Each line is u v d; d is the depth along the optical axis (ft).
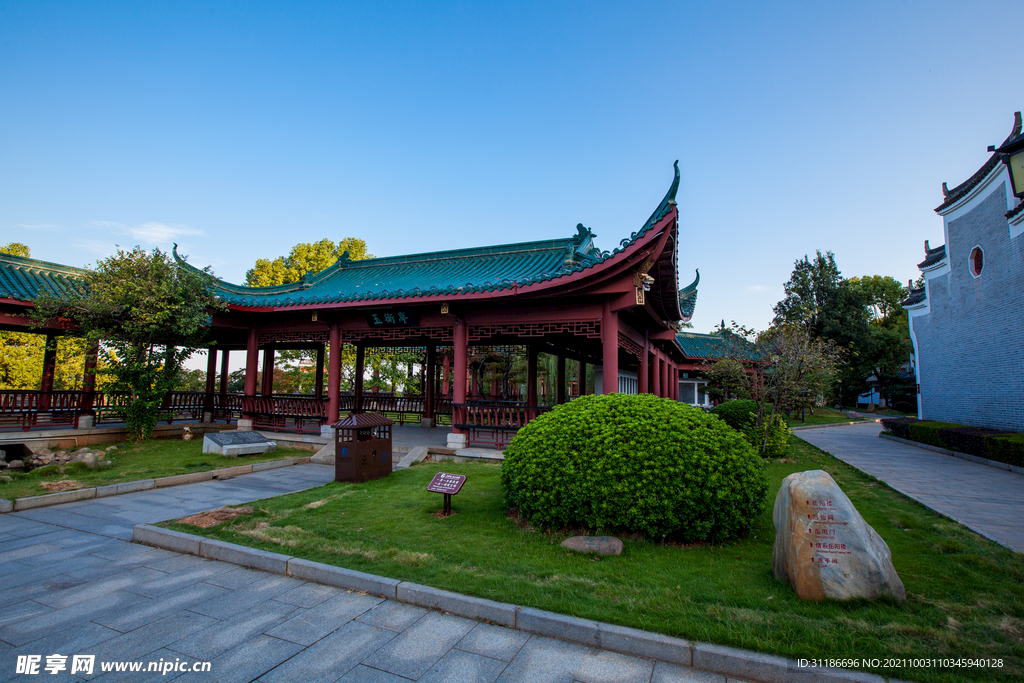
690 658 12.10
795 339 49.42
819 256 132.05
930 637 12.49
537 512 20.89
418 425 67.31
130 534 22.24
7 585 16.78
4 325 43.55
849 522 14.94
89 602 15.52
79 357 69.31
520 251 53.01
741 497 19.42
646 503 18.85
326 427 47.60
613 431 20.39
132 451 43.29
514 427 38.73
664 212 32.04
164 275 44.42
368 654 12.64
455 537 20.36
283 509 24.73
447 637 13.46
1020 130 45.93
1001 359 49.67
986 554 18.63
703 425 20.89
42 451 40.11
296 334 51.39
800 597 14.53
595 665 12.16
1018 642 12.28
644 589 15.25
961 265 57.26
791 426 91.20
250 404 52.80
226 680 11.54
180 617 14.57
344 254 63.46
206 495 29.50
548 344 60.34
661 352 66.64
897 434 63.46
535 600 14.56
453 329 43.24
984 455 42.68
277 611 14.93
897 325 151.84
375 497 27.07
